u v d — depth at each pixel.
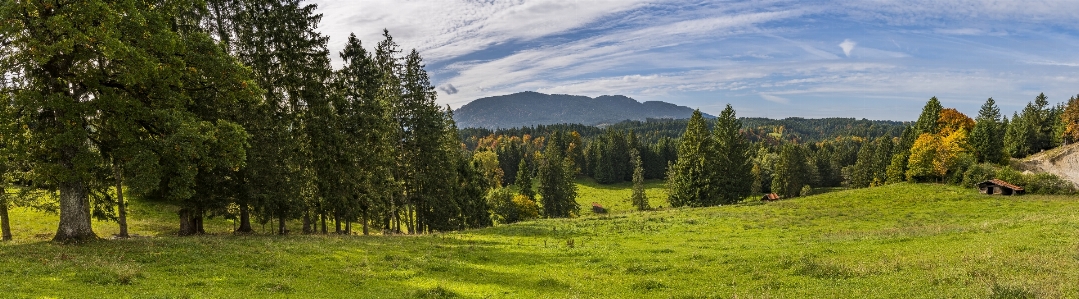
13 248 17.47
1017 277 13.27
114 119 18.47
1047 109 109.19
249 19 29.48
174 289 13.43
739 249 26.34
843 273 16.30
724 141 78.12
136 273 14.71
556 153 118.56
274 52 29.94
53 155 19.00
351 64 36.50
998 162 79.44
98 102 17.81
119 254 17.73
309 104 31.70
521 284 17.39
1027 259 15.79
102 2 16.59
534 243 31.30
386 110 41.22
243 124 27.94
